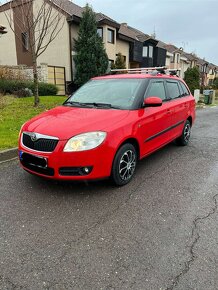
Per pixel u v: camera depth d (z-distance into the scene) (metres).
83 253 2.55
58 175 3.45
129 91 4.51
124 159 3.95
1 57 25.61
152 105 4.24
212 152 5.93
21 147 3.79
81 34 20.36
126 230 2.92
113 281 2.21
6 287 2.14
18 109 9.73
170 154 5.72
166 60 39.56
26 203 3.47
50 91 16.09
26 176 4.32
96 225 3.01
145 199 3.63
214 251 2.59
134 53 29.19
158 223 3.06
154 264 2.41
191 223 3.07
